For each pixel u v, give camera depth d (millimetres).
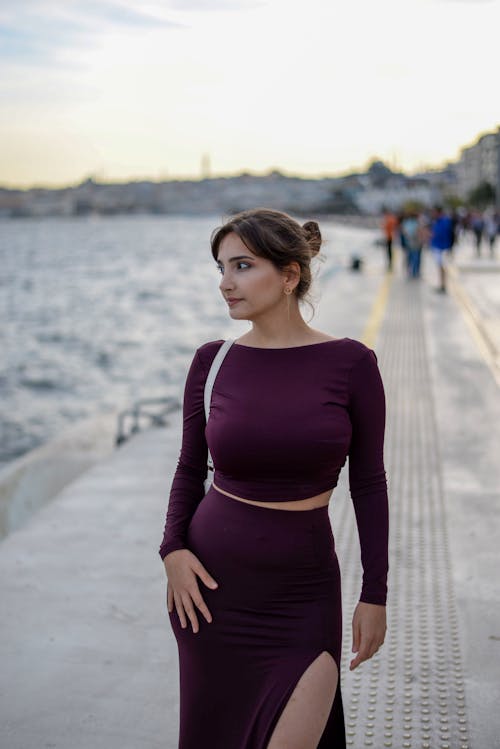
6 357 28062
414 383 8859
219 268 2246
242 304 2156
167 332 33562
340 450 2117
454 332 11945
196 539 2209
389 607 4016
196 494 2354
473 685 3340
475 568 4414
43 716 3289
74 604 4297
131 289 57938
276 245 2117
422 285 19188
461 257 30844
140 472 6652
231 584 2139
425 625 3828
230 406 2154
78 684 3527
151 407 10492
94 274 77750
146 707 3350
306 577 2125
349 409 2174
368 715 3186
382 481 2199
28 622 4102
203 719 2172
